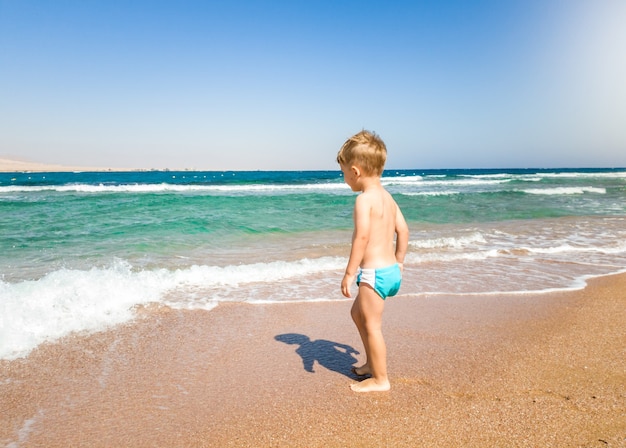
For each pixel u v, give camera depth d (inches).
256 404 98.8
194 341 138.2
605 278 232.1
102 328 147.0
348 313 170.1
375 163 104.7
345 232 403.9
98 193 887.7
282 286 210.7
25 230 371.9
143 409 96.3
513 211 599.5
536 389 104.6
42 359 121.7
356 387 105.9
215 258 277.1
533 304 182.7
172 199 675.4
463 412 94.0
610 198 839.7
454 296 194.9
